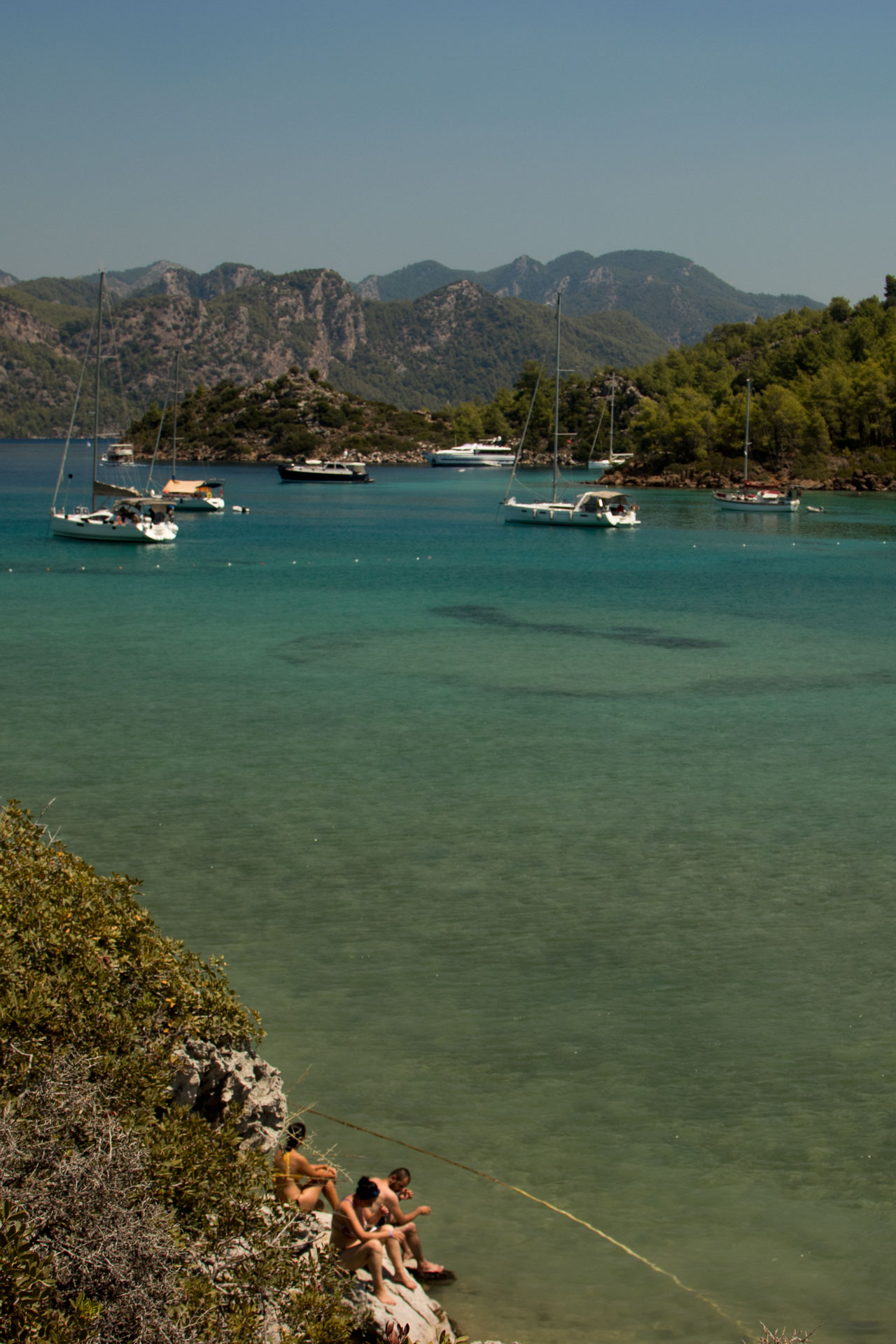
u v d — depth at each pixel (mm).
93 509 106375
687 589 76125
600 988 19250
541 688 43844
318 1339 9750
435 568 87250
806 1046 17453
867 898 23141
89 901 12859
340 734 36188
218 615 61375
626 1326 11766
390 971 19797
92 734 35562
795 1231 13414
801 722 38562
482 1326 11734
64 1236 8656
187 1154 10227
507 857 25375
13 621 58531
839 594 74062
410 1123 15430
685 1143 15070
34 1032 10500
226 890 23234
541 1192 14055
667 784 31141
